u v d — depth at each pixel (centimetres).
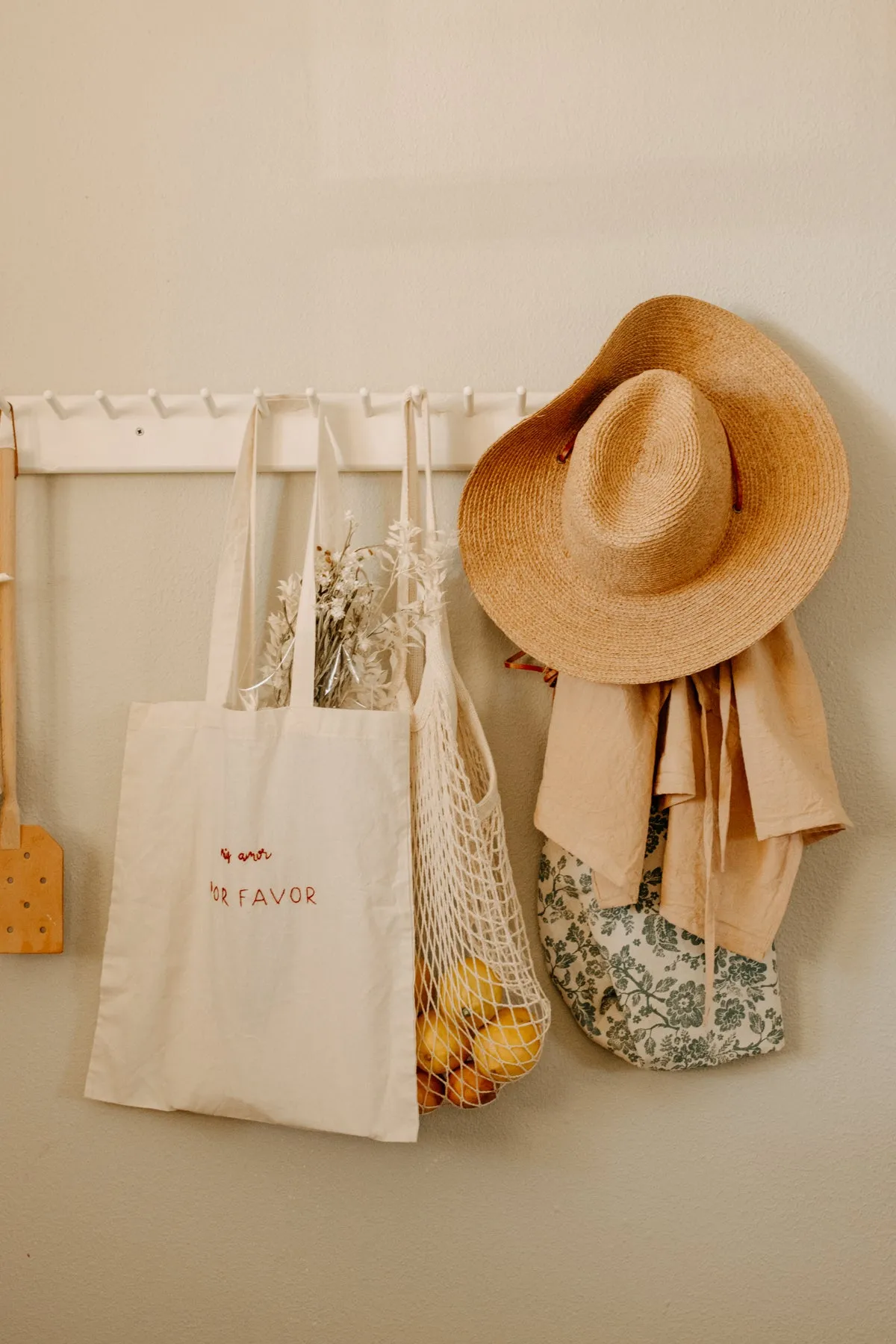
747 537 87
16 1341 98
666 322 88
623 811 86
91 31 103
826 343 98
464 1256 96
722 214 99
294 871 86
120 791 101
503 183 100
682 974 90
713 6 100
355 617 90
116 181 102
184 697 101
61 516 102
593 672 85
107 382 102
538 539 91
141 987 91
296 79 102
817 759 87
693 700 91
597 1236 96
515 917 87
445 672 85
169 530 101
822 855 98
